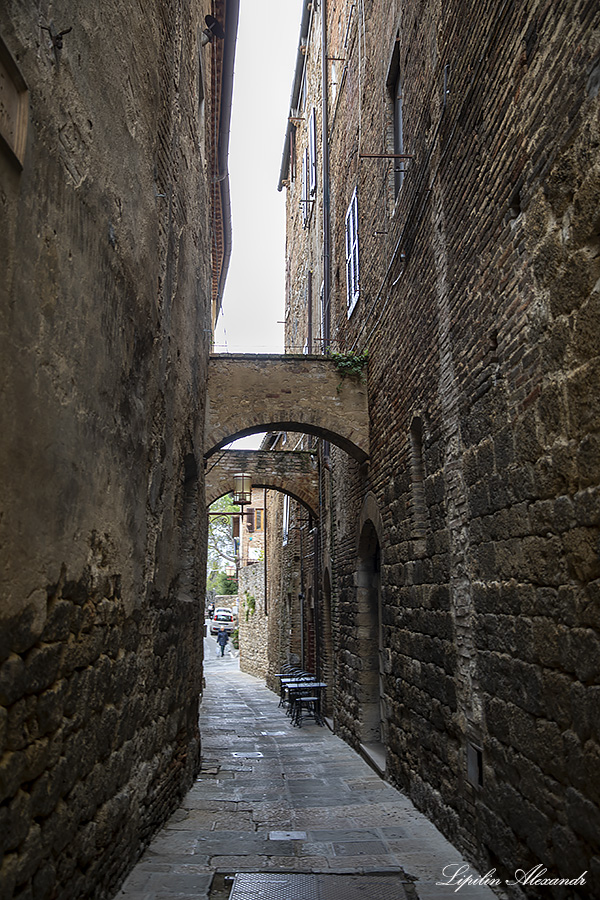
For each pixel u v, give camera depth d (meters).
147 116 4.94
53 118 2.96
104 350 3.75
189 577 7.91
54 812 2.95
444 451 5.58
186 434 7.05
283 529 19.86
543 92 3.64
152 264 5.10
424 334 6.33
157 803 5.31
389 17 8.34
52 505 2.93
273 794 6.90
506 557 4.12
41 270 2.82
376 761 8.10
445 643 5.43
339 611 11.19
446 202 5.66
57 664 2.97
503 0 4.28
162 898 3.95
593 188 3.05
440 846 5.10
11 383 2.51
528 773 3.74
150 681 5.00
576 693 3.19
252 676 27.16
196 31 8.09
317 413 9.38
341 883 4.28
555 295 3.46
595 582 3.03
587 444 3.11
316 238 15.58
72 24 3.23
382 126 8.55
